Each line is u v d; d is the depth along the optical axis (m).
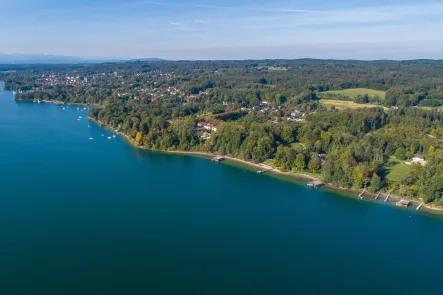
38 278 107.94
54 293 101.81
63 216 148.25
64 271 111.75
